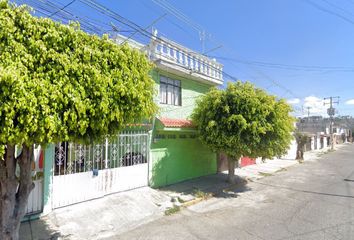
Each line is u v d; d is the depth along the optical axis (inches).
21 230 209.0
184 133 431.2
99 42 149.7
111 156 310.3
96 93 131.6
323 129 2126.0
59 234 206.4
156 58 386.9
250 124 336.5
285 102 388.5
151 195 324.2
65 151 262.2
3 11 119.6
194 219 253.1
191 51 461.1
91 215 247.4
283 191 382.6
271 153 360.2
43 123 112.9
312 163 784.9
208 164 499.2
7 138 106.7
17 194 147.4
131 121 166.6
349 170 622.8
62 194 259.1
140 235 213.2
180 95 457.7
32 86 110.6
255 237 205.8
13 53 113.3
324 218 251.6
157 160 375.9
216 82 515.8
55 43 128.5
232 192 375.6
